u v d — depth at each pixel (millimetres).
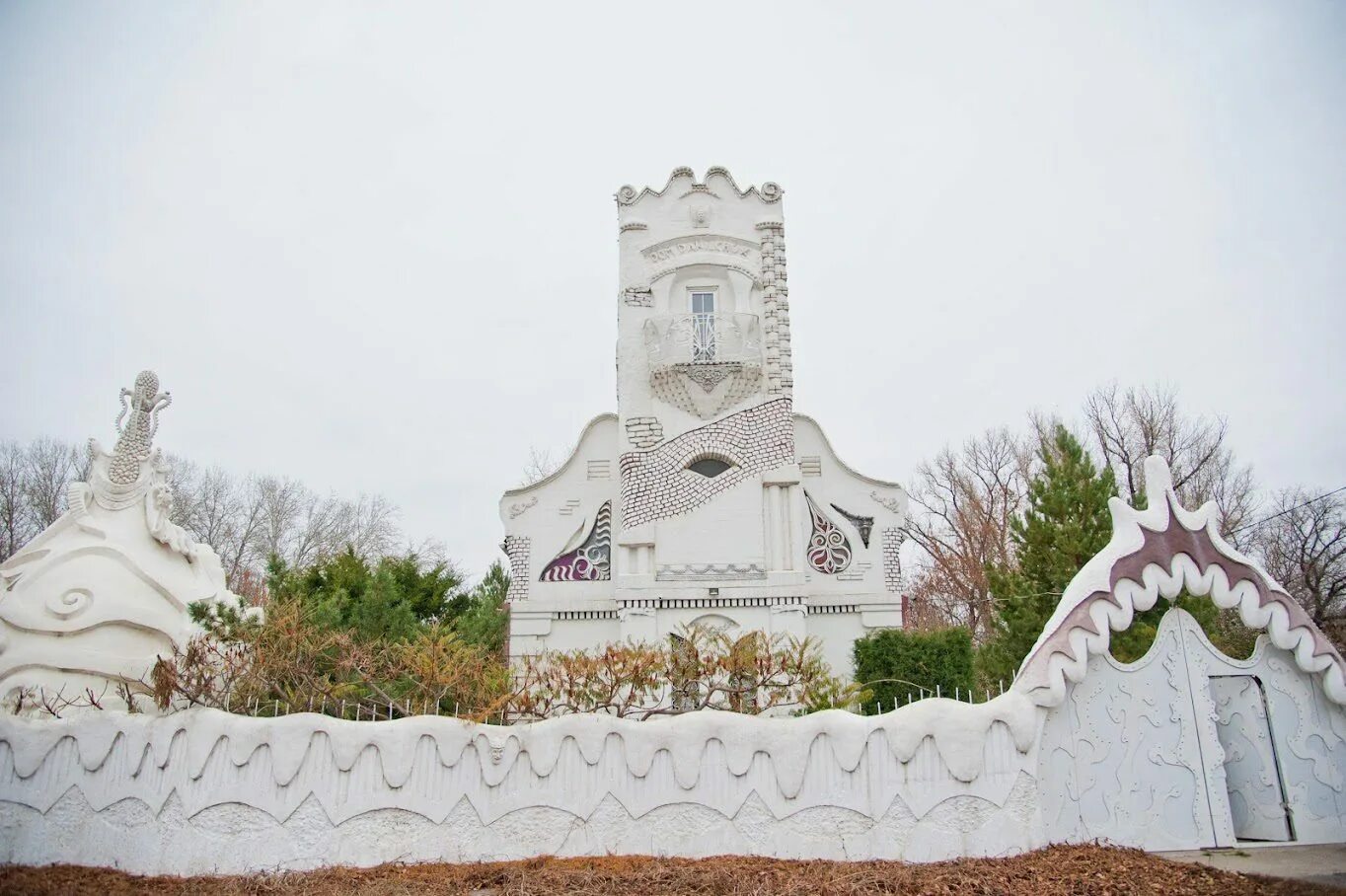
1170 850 10781
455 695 12977
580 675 12203
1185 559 11602
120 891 10023
